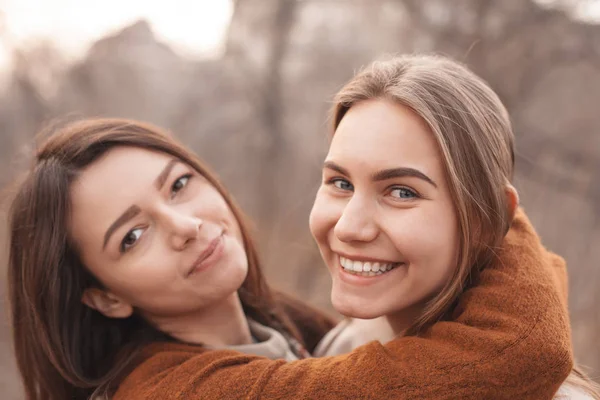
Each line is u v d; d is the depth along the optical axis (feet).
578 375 4.72
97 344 5.28
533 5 12.46
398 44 14.84
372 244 3.86
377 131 3.78
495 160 3.99
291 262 15.99
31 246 4.71
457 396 3.50
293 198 20.08
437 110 3.75
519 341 3.61
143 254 4.60
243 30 21.36
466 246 3.80
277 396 3.78
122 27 25.58
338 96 4.21
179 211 4.68
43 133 5.37
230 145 22.25
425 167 3.71
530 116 12.99
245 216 5.89
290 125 20.75
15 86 21.98
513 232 4.55
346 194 4.04
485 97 4.16
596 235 12.28
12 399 12.94
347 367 3.80
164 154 4.86
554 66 12.66
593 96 12.73
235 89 22.20
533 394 3.62
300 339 5.98
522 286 3.95
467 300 4.00
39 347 5.04
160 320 5.08
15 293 5.00
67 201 4.60
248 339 5.40
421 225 3.72
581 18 12.45
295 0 20.29
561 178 12.94
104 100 23.50
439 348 3.70
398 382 3.59
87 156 4.63
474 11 12.58
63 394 5.21
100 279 4.83
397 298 3.95
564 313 3.95
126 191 4.55
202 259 4.69
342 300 4.08
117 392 4.55
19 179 5.12
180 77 25.04
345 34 19.24
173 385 4.12
